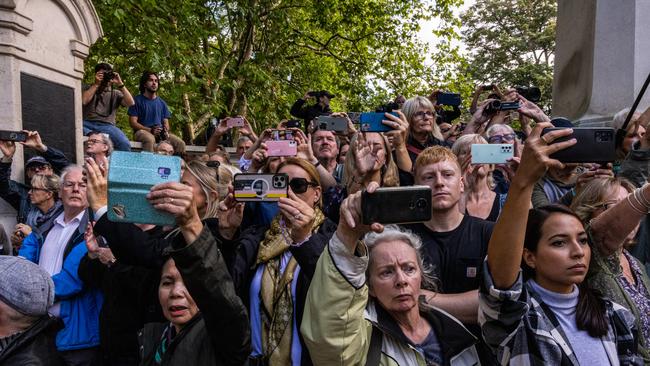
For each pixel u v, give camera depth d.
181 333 2.31
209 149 6.09
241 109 15.39
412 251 2.42
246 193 2.42
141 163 1.86
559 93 6.71
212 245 1.89
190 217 1.85
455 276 2.81
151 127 9.10
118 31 11.80
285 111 15.75
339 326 2.01
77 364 3.42
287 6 15.43
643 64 5.24
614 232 2.53
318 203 3.09
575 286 2.35
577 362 2.17
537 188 3.85
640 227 3.34
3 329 2.26
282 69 16.28
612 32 5.43
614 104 5.35
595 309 2.27
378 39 17.22
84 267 3.37
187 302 2.34
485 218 3.48
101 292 3.50
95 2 11.07
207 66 12.95
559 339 2.19
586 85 5.80
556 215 2.30
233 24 14.70
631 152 3.60
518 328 2.20
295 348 2.64
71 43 6.56
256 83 14.82
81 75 6.79
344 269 2.00
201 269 1.86
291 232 2.44
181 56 11.63
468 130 4.77
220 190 3.32
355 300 2.03
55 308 3.43
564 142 1.94
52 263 3.80
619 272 2.65
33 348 2.27
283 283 2.72
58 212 4.18
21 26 5.64
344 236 1.99
